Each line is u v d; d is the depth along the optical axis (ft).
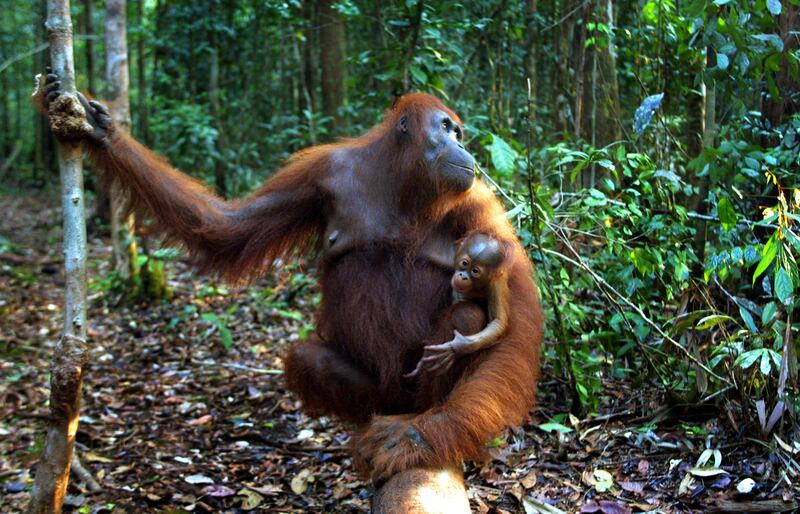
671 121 20.54
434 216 12.31
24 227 47.83
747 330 14.26
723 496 12.41
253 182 37.93
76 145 10.71
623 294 16.57
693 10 14.98
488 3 24.91
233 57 40.14
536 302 12.43
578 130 20.29
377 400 12.95
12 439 16.99
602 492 13.01
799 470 12.51
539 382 17.20
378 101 24.21
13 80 81.15
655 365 15.70
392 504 9.06
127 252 27.96
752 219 16.39
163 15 43.55
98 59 69.21
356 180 12.93
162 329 24.81
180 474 15.17
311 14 35.76
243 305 26.45
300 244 14.26
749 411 13.70
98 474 15.15
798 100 16.55
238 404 18.89
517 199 16.49
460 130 12.51
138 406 19.07
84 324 10.86
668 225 16.21
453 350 11.21
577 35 22.06
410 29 21.03
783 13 16.60
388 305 12.41
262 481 14.87
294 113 40.47
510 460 14.43
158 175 12.91
